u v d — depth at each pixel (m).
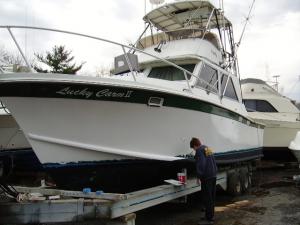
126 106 5.21
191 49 7.27
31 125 4.92
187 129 6.00
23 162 7.57
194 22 8.66
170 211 6.53
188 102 5.84
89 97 4.94
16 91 4.64
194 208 6.73
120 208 4.45
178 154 5.99
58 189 5.14
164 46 7.49
